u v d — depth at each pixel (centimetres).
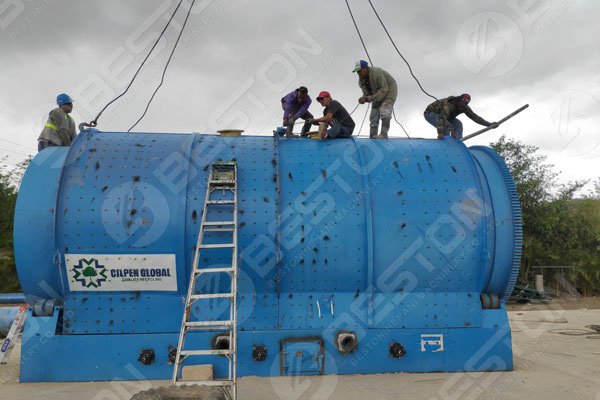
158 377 670
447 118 916
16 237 679
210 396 472
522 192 2641
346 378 671
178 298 690
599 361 816
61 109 872
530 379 678
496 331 726
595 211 2575
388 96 907
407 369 703
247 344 678
